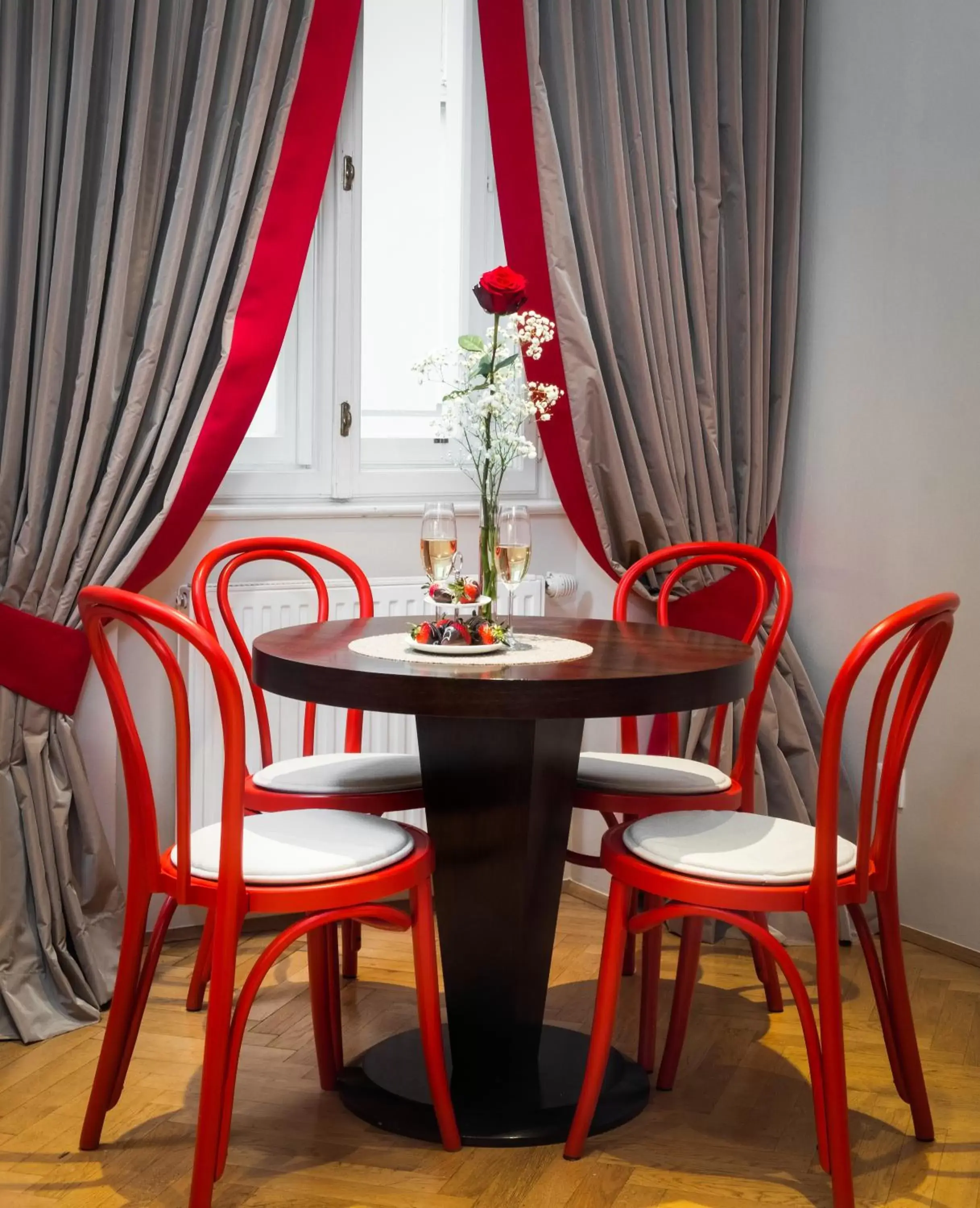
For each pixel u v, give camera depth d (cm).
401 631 257
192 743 317
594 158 351
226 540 327
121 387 295
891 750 221
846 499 366
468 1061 247
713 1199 210
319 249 343
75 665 285
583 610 380
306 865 205
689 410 363
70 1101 241
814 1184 215
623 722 305
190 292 299
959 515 333
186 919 330
